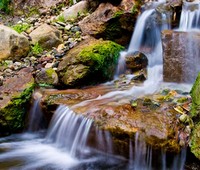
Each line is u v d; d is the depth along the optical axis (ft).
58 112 17.35
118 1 23.61
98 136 15.11
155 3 23.08
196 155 13.20
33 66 21.98
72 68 19.47
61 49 23.38
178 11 21.80
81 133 15.83
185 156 13.80
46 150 16.98
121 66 21.02
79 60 19.47
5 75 20.98
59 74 19.70
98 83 20.12
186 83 19.06
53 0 30.55
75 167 15.29
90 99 17.69
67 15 27.25
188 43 18.79
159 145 13.57
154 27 22.35
